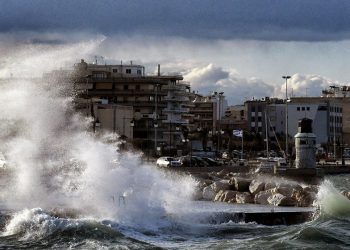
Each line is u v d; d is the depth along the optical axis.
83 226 70.75
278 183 115.75
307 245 69.75
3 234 70.62
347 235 76.06
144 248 65.62
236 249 67.75
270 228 81.50
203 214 84.88
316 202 98.06
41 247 65.44
